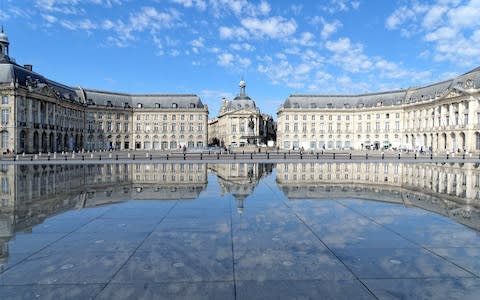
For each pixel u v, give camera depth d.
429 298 5.58
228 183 19.45
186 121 107.81
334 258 7.32
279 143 114.62
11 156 50.84
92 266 6.83
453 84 79.62
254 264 6.96
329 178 22.20
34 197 14.62
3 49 71.00
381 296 5.65
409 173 25.75
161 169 28.75
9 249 7.83
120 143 103.25
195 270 6.65
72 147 85.56
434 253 7.66
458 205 13.16
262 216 11.09
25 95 63.53
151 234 9.03
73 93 91.25
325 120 110.25
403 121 99.75
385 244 8.27
